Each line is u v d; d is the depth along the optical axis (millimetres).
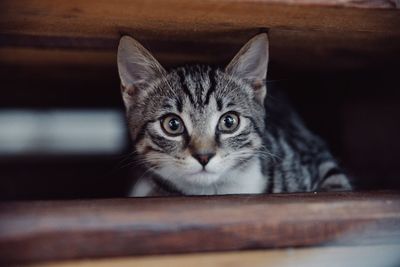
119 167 576
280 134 491
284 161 462
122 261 312
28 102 660
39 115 740
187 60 476
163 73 440
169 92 434
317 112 565
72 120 753
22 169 651
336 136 567
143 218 314
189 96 429
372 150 538
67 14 355
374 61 481
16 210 316
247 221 319
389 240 331
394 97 510
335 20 366
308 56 464
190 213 320
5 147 732
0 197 574
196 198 343
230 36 407
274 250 323
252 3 339
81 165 665
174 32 395
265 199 341
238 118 432
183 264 318
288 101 545
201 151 411
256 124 441
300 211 328
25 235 303
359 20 367
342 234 326
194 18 362
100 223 309
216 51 447
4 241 301
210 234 316
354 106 554
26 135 749
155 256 314
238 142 428
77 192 585
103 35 410
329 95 566
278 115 515
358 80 543
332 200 340
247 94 442
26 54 440
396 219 331
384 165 524
